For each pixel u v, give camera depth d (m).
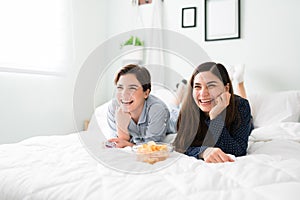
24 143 1.26
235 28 2.26
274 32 2.12
